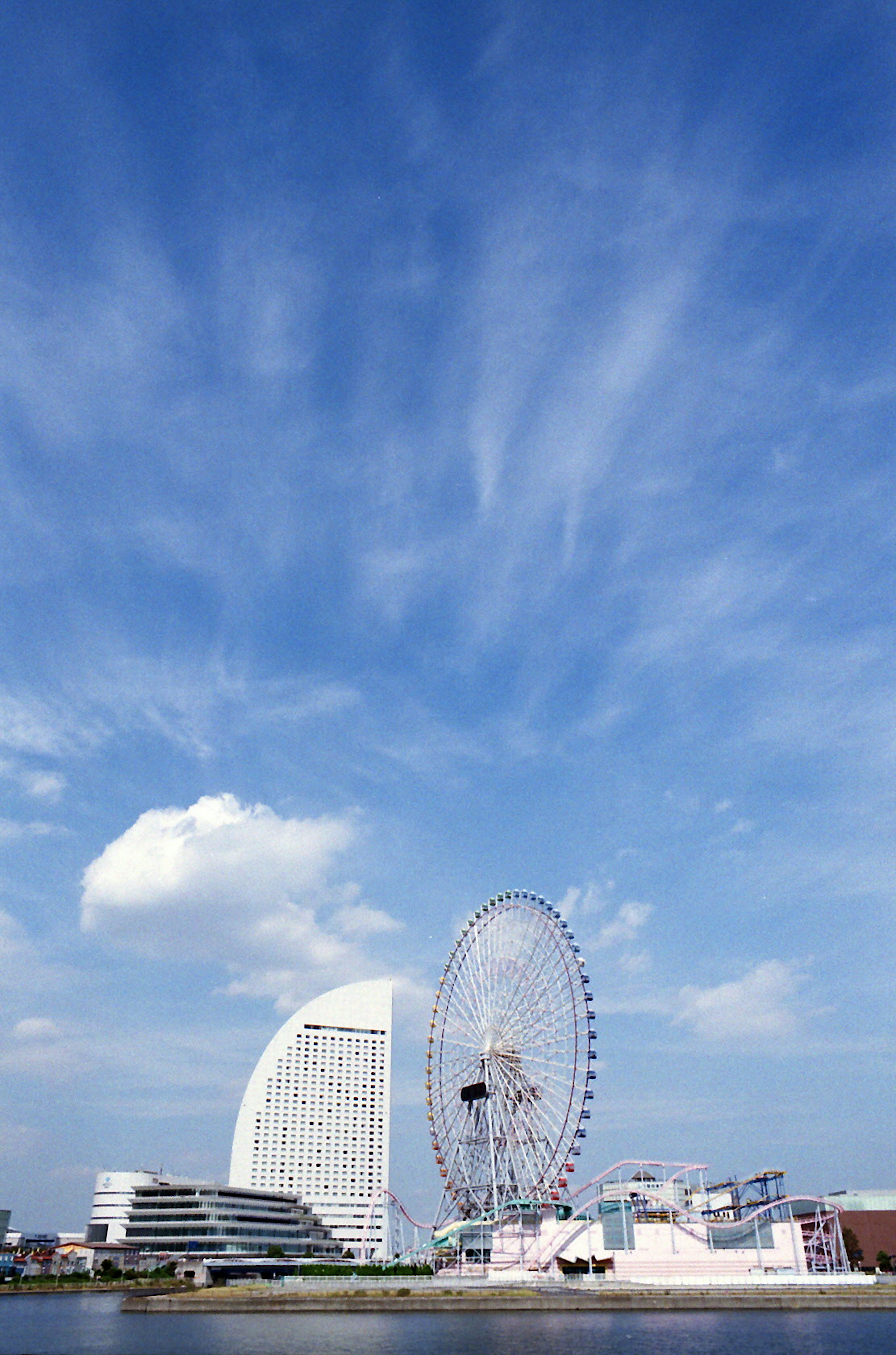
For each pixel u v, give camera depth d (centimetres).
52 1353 11444
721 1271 19975
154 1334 13588
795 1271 19988
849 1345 12194
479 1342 12362
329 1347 11881
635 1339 12838
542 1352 11456
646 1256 19975
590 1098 19688
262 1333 13625
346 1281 19650
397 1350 11631
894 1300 17200
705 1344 12238
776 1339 12850
